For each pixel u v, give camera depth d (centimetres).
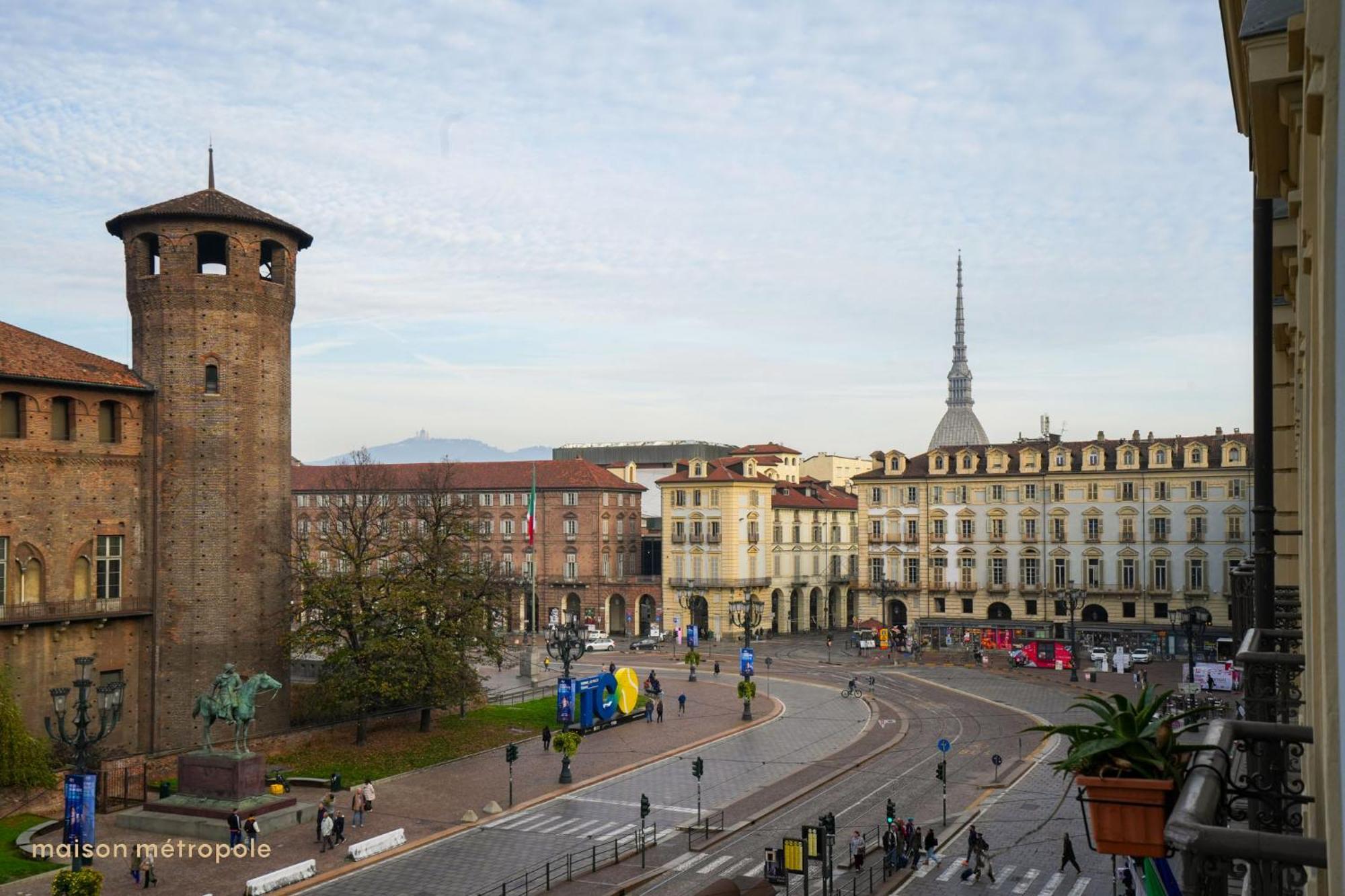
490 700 8869
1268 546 1716
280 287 6888
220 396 6594
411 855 4909
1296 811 1009
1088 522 12400
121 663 6341
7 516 5878
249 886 4288
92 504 6266
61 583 6100
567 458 17912
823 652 12975
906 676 10888
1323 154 655
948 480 13250
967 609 13125
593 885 4484
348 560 7488
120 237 6788
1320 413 675
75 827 4441
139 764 5962
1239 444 11581
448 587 7362
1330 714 661
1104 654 11331
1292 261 1639
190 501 6512
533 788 6141
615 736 7800
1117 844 941
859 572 13812
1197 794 721
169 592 6469
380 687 6588
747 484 14175
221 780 5319
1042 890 4434
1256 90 968
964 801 5950
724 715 8706
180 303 6538
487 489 15075
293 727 6969
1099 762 961
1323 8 627
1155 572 12012
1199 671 8825
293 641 6644
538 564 14850
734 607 13925
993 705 9069
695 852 5003
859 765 6844
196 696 6456
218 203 6719
